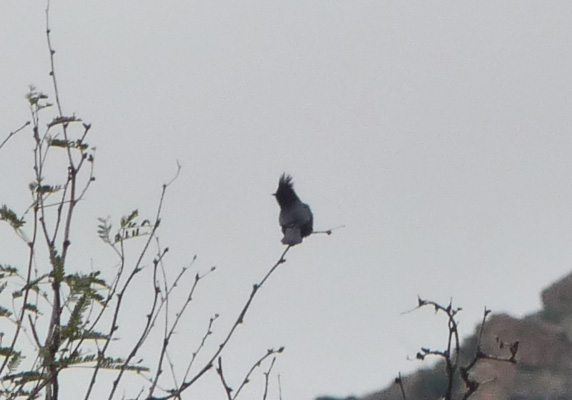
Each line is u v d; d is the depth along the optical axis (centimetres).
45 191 1182
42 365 1053
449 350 1052
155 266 1173
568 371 5681
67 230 1161
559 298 6462
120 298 1110
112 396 1067
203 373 1116
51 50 1277
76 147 1221
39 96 1245
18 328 1084
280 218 2655
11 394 1033
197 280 1177
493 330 5800
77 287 1095
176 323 1148
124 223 1175
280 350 1152
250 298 1195
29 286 1102
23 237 1141
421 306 1062
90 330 1077
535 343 5766
